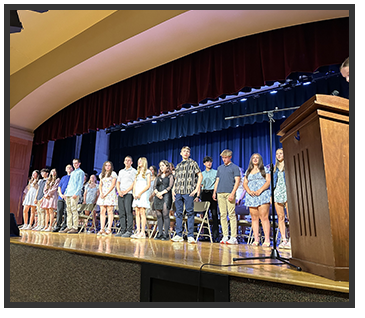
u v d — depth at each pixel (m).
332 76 5.97
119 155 9.94
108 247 2.36
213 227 4.86
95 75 6.05
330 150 1.29
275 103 6.64
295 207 1.61
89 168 9.38
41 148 8.72
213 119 7.52
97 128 6.83
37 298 2.21
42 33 5.76
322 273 1.25
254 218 3.55
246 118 6.97
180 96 5.39
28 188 6.64
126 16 5.01
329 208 1.23
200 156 8.46
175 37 4.78
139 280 1.67
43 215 6.01
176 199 3.66
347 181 1.28
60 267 2.14
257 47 4.71
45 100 7.01
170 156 9.02
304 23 4.30
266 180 3.46
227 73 4.97
